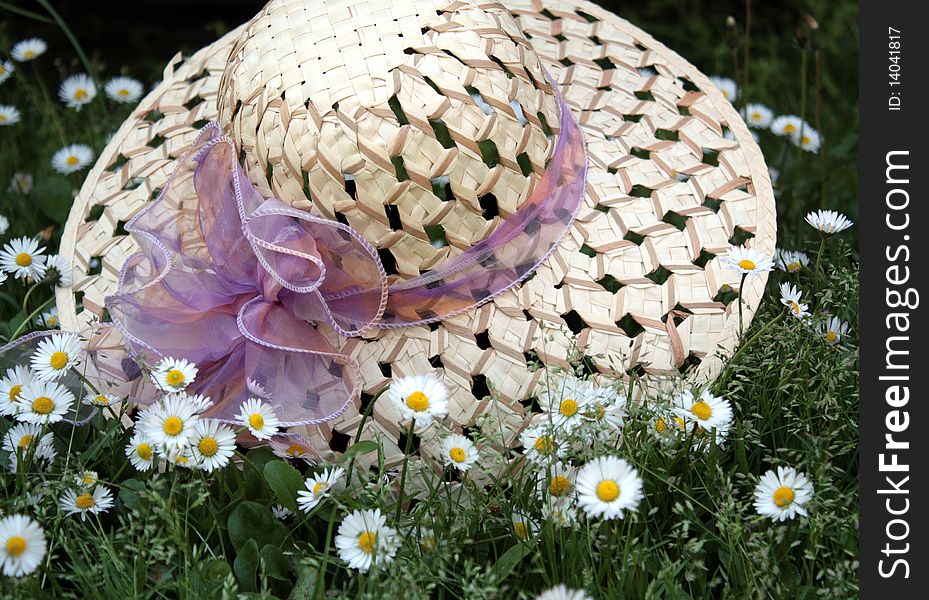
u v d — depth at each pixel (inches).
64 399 42.3
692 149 45.5
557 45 47.9
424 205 41.1
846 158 54.8
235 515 41.2
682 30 73.3
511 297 42.8
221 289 42.3
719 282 43.5
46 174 54.4
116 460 43.4
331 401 41.9
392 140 40.7
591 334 42.7
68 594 39.3
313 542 41.8
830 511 41.9
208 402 41.0
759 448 43.4
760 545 40.0
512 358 42.4
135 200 46.2
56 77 71.6
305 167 41.1
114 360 43.5
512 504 41.3
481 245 41.8
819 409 43.6
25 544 38.8
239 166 41.8
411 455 42.3
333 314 42.4
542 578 40.9
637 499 38.8
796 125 53.7
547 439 40.3
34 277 45.8
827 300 44.2
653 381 42.6
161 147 47.0
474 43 41.7
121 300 41.9
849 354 43.6
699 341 43.0
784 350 44.1
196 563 40.3
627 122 46.1
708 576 41.6
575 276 43.2
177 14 79.4
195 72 48.3
